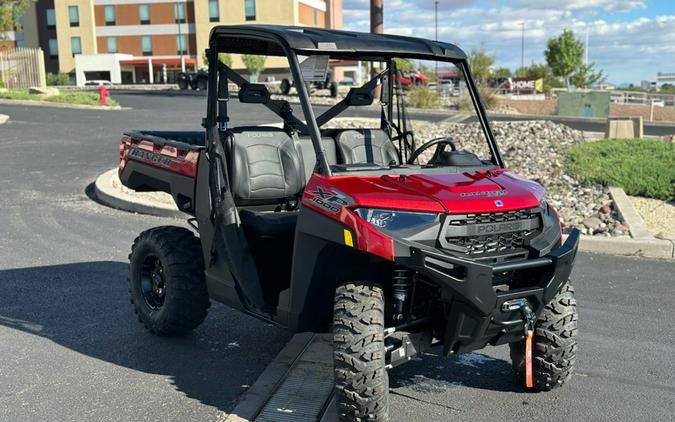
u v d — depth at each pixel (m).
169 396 4.45
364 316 3.64
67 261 7.56
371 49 4.34
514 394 4.54
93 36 65.94
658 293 6.70
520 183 4.17
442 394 4.52
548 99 36.34
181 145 5.19
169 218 9.65
